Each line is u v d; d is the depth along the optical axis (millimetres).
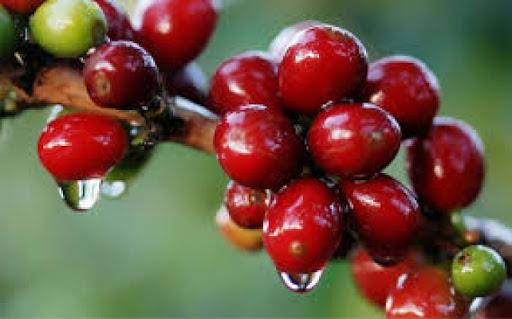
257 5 502
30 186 529
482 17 494
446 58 496
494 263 342
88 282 514
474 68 495
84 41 339
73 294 513
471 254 343
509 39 494
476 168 358
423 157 359
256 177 334
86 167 342
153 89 338
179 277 502
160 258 505
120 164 354
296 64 337
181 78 361
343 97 339
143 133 346
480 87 494
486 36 494
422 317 346
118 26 350
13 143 524
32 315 515
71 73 345
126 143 345
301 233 331
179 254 504
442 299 347
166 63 358
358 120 333
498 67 494
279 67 341
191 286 500
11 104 345
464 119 495
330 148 333
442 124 362
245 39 499
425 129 358
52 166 342
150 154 355
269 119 334
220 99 350
